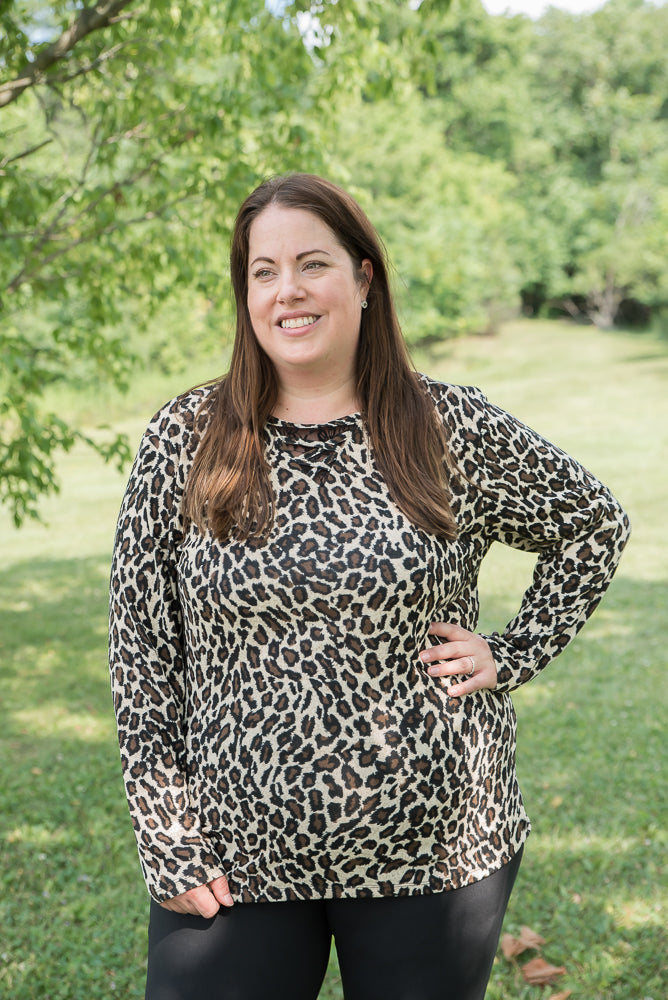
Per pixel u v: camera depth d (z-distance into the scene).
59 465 18.14
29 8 5.34
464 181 29.69
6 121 6.72
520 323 34.25
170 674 1.77
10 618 8.23
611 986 2.88
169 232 5.78
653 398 19.84
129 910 3.43
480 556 1.87
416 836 1.66
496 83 36.69
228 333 2.34
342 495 1.68
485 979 1.78
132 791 1.68
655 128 38.53
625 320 34.28
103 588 9.36
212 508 1.67
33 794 4.50
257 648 1.65
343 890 1.66
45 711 5.82
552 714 5.33
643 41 42.84
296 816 1.62
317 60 6.09
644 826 3.92
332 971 3.01
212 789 1.67
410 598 1.65
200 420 1.78
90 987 2.96
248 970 1.68
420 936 1.68
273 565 1.62
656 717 5.22
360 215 1.79
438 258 26.66
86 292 5.88
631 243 32.69
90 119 5.85
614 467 13.83
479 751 1.74
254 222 1.75
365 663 1.64
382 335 1.81
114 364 6.54
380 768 1.63
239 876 1.67
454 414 1.81
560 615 1.87
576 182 37.09
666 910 3.28
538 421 18.28
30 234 5.32
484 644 1.79
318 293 1.72
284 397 1.80
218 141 5.62
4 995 2.90
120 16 4.94
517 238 34.66
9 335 5.76
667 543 9.80
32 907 3.46
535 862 3.64
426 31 5.56
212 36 5.90
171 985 1.70
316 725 1.62
